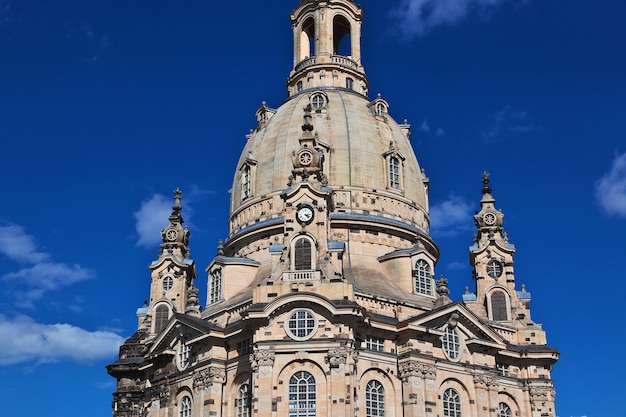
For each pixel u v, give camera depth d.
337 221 102.19
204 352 92.50
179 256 120.00
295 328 84.56
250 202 109.38
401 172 110.38
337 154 107.31
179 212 123.88
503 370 101.56
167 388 96.81
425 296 99.88
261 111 120.56
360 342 88.25
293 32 131.12
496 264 111.81
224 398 90.06
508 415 100.00
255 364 83.94
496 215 115.31
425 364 89.94
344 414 80.56
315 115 111.25
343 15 128.25
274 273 89.94
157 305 114.75
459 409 92.81
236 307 94.12
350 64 124.88
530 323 106.75
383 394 88.38
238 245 108.62
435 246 111.25
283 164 108.62
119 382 107.88
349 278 97.12
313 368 83.38
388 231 104.81
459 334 95.31
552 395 101.94
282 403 82.25
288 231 90.94
